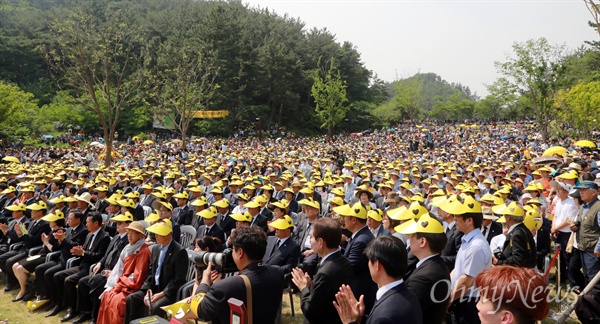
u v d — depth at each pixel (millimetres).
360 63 78500
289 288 6793
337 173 19266
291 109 63906
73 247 7273
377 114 77000
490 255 4309
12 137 42219
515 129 56219
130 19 66875
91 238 7535
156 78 41062
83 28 27922
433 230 3598
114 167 19750
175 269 6066
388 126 74938
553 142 35062
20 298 7777
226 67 57562
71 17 37531
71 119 52500
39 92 59906
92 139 51062
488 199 7566
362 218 4766
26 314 7180
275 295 3918
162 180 16859
